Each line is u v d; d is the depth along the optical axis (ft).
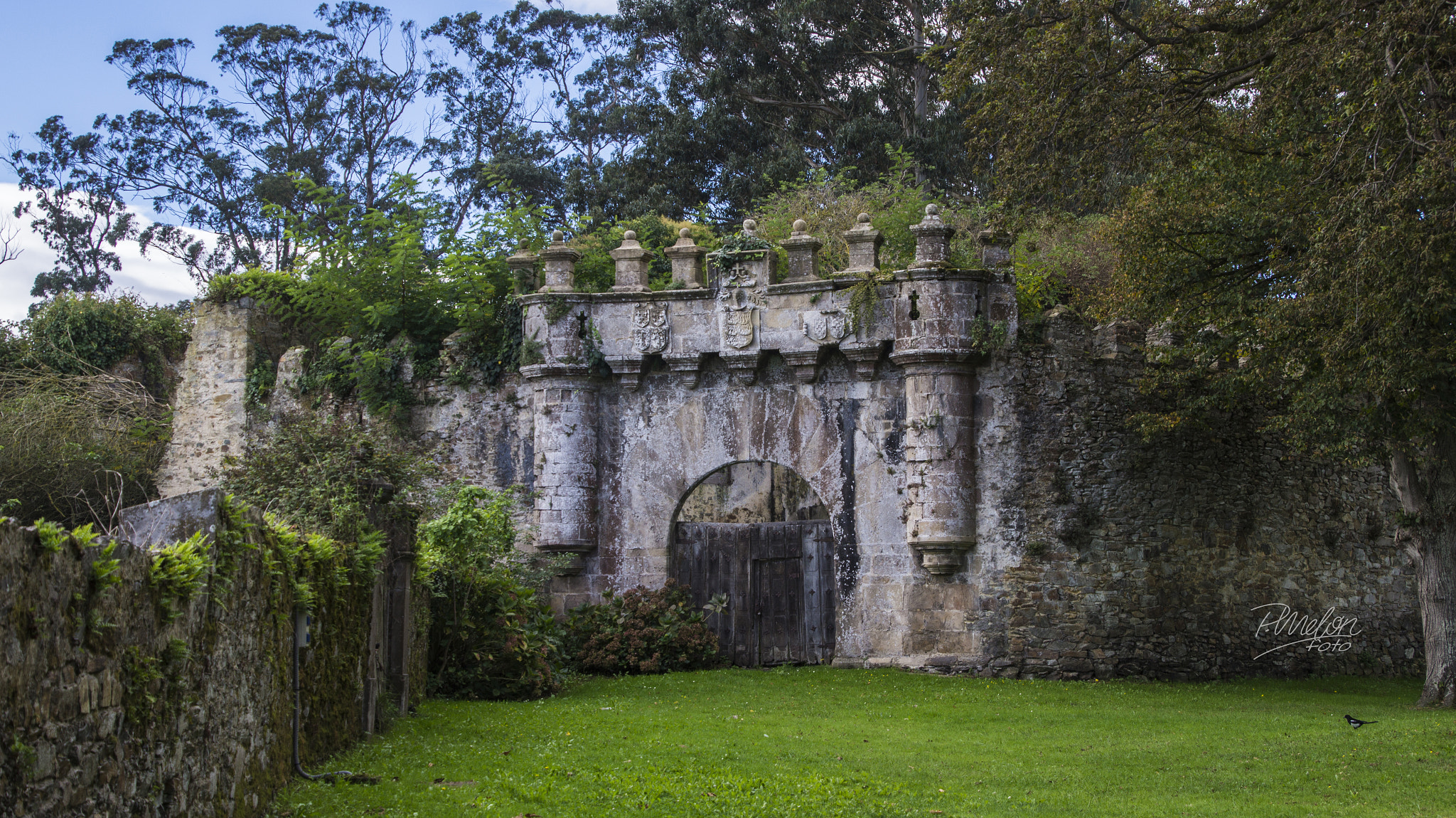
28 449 76.18
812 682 56.90
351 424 56.65
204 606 22.95
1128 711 49.49
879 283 61.98
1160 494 61.26
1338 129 43.96
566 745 37.86
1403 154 41.37
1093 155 50.39
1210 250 54.39
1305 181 46.55
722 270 64.59
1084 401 60.95
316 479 48.57
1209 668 60.85
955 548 60.29
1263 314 49.21
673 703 49.80
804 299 63.41
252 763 26.35
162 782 20.66
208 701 23.18
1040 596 59.77
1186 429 62.18
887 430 62.44
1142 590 60.23
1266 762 36.47
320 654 32.83
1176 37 48.67
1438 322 45.55
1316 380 47.88
